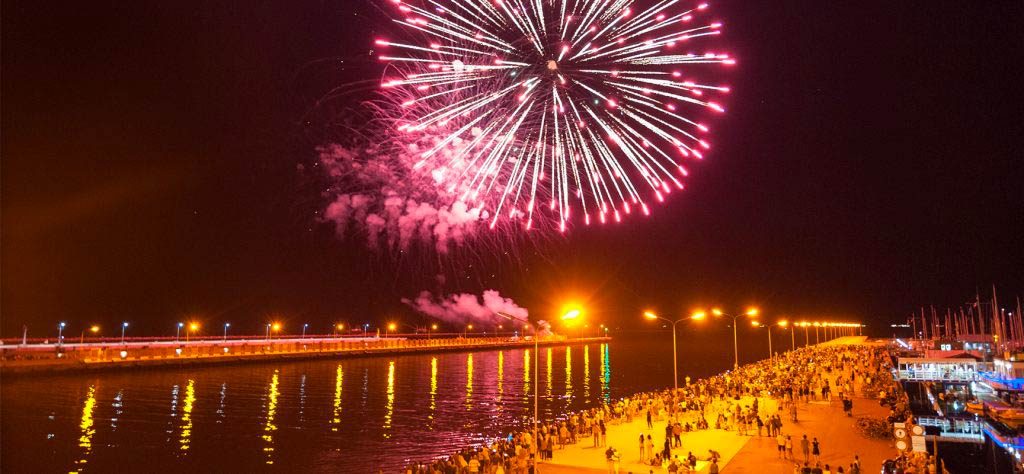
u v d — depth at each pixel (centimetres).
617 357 18825
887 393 6400
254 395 8638
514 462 4094
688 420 5597
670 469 3866
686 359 18300
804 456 4203
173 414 6956
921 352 11331
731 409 5475
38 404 7238
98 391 8344
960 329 14675
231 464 5056
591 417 5741
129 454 5262
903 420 4859
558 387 10806
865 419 5109
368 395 9050
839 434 4966
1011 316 11525
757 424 5003
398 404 8300
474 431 6562
